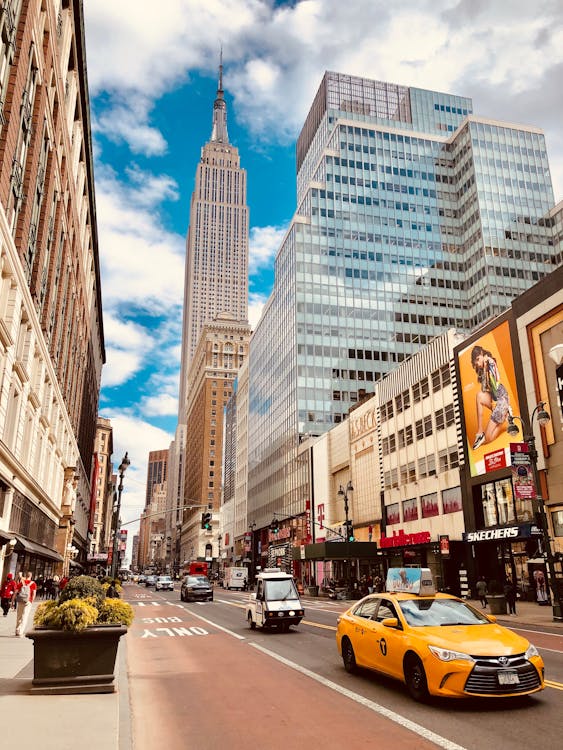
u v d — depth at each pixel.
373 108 124.31
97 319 90.19
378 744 6.85
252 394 115.88
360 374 89.06
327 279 93.62
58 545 58.16
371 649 10.38
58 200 41.94
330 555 45.44
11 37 25.55
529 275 101.31
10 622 23.67
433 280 101.12
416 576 10.91
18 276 28.94
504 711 8.12
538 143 111.50
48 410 42.75
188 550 183.12
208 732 7.64
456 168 111.00
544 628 20.75
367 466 55.47
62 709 8.02
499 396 35.66
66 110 42.34
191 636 19.67
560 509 30.08
